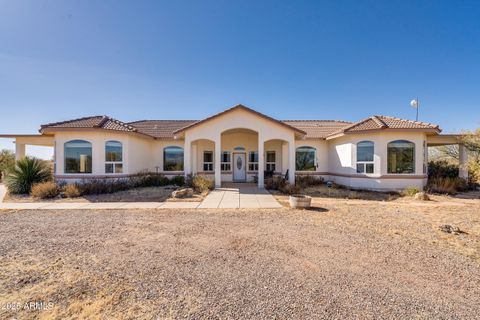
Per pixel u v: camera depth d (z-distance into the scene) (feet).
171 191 48.73
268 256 17.67
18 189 45.75
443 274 15.10
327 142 66.64
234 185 60.34
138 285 13.69
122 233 22.85
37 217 29.01
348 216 29.50
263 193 47.57
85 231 23.44
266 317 11.00
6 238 21.36
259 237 21.79
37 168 48.60
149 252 18.29
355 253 18.26
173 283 13.91
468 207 34.96
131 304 11.96
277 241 20.74
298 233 22.90
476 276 14.88
